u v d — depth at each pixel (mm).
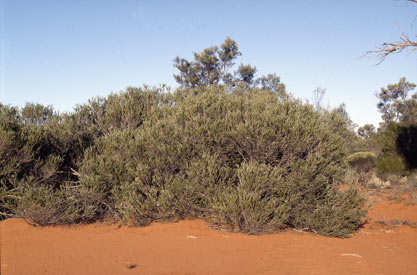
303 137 8109
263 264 5258
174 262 5152
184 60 24875
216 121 8719
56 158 8422
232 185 8211
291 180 7703
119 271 4625
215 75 24297
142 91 11203
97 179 7754
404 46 12562
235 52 24766
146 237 6707
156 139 8469
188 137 8547
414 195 13062
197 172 7926
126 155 8742
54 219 7172
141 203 7770
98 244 6066
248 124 8016
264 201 7555
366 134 52000
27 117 9766
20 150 7785
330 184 8633
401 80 47094
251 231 7289
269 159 8289
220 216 7453
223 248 6098
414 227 8773
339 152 8828
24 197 6902
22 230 6758
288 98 9766
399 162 18031
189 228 7473
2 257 5098
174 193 7961
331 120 10945
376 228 8891
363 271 5027
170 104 10930
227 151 8508
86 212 7527
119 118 10461
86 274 4473
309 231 7926
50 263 4883
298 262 5414
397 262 5672
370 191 15078
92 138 9789
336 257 5812
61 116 9945
